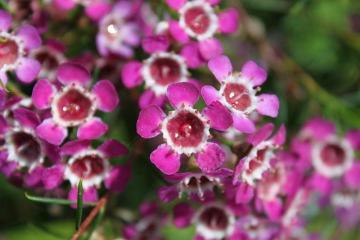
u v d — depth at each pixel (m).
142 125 0.12
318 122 0.16
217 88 0.13
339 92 0.18
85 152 0.13
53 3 0.14
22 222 0.15
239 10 0.17
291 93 0.17
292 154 0.14
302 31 0.18
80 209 0.12
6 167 0.13
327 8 0.18
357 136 0.16
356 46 0.18
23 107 0.13
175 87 0.12
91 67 0.14
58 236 0.14
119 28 0.15
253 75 0.13
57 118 0.13
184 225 0.14
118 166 0.13
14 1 0.14
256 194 0.14
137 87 0.14
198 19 0.14
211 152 0.12
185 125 0.12
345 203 0.17
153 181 0.16
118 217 0.15
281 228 0.14
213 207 0.14
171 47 0.14
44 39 0.14
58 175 0.13
